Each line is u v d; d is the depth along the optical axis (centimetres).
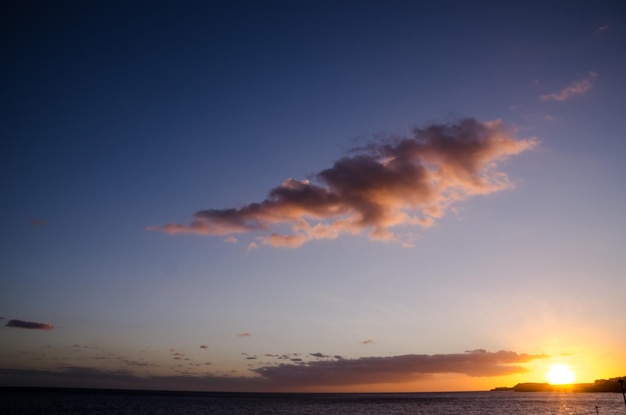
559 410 16325
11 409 14700
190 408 17788
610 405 19350
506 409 17500
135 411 15188
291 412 16162
